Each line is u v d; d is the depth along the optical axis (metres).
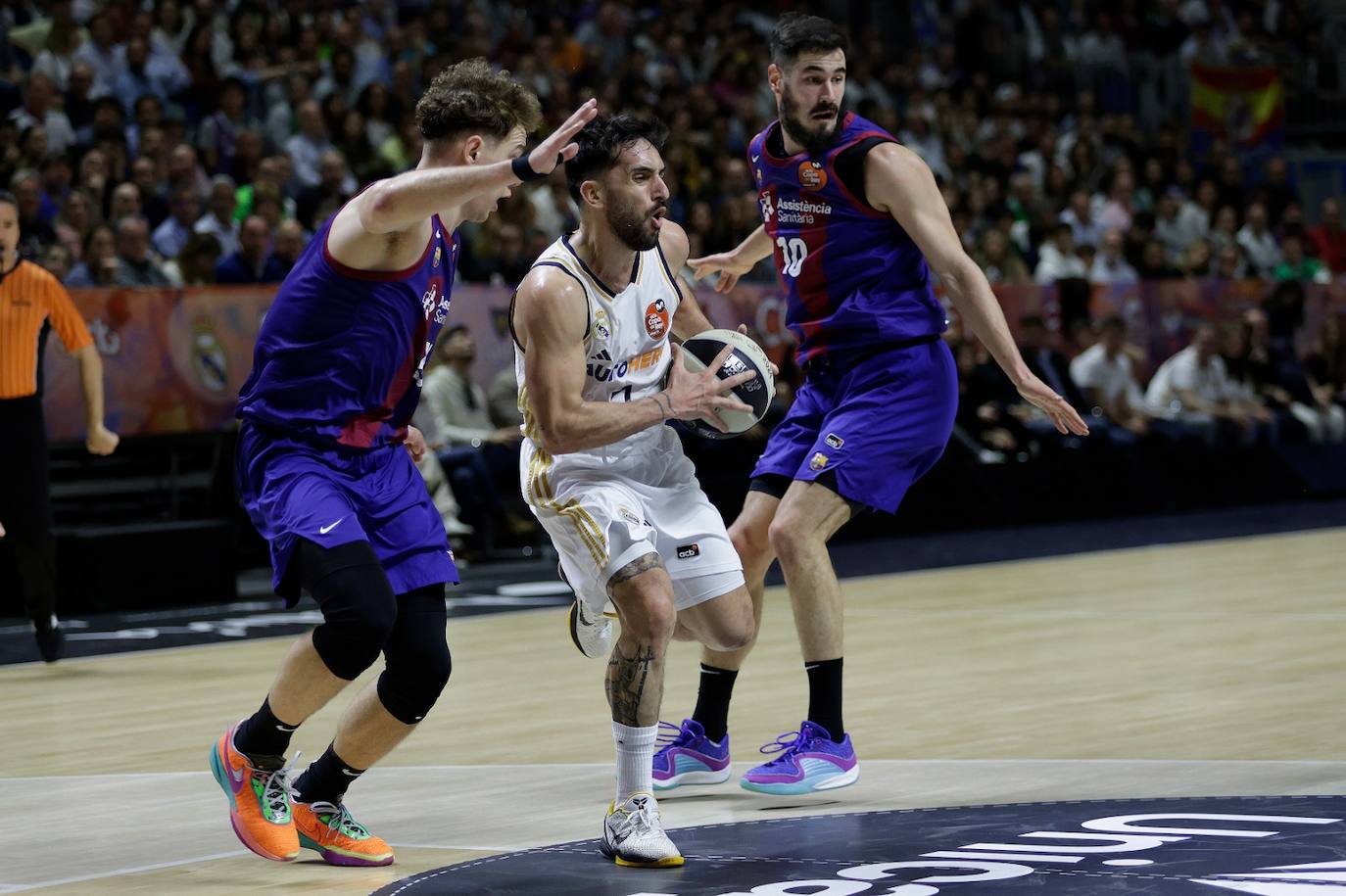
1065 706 8.66
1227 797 6.28
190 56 19.58
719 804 6.66
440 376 16.75
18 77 18.56
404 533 5.86
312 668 5.64
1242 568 15.20
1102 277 22.05
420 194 5.34
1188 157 27.72
